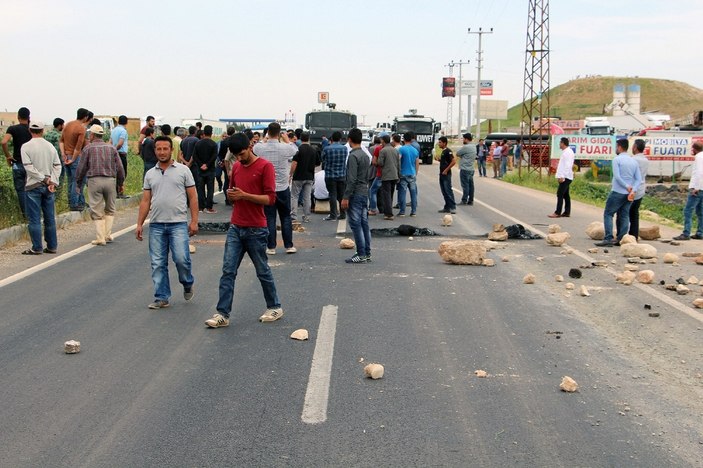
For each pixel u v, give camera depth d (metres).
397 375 6.23
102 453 4.69
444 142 19.31
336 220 16.95
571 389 5.85
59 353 6.79
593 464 4.58
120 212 18.42
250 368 6.38
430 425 5.16
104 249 12.73
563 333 7.60
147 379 6.09
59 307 8.53
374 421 5.23
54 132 17.02
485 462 4.59
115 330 7.57
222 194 24.19
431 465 4.54
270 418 5.27
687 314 8.41
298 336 7.25
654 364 6.62
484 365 6.52
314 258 11.98
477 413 5.40
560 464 4.57
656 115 76.25
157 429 5.07
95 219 13.09
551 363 6.61
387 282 10.11
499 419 5.29
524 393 5.83
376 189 18.47
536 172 40.34
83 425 5.13
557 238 13.60
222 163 19.73
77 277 10.29
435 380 6.11
